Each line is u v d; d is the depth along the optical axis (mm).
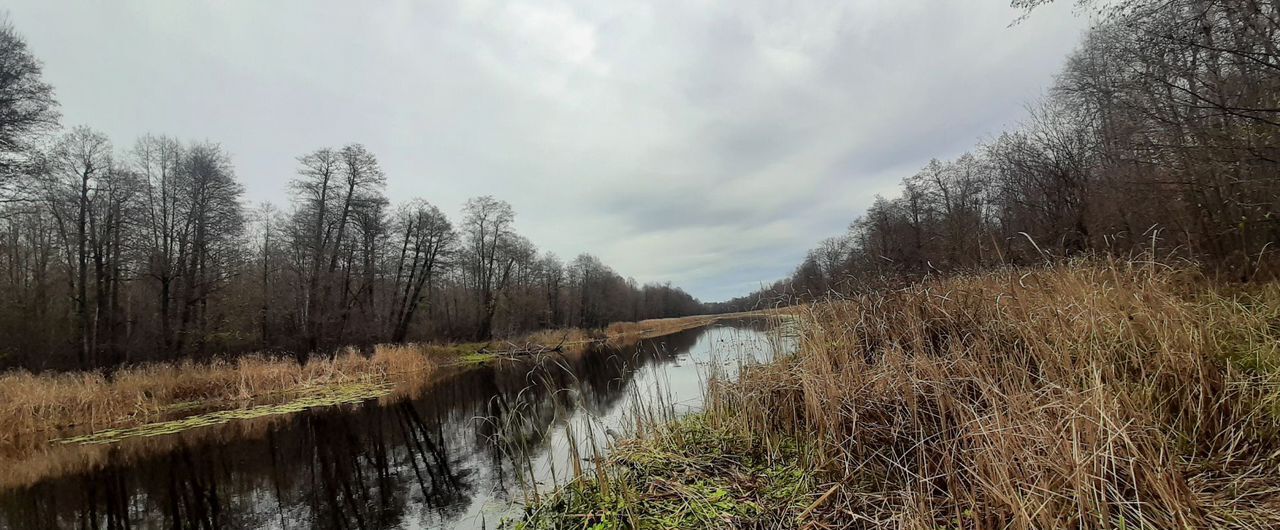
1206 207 6695
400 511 6156
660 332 44906
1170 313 4250
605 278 66625
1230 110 5535
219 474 8359
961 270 6812
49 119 17406
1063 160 14133
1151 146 7148
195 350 24250
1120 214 9336
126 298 24844
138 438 11039
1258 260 5766
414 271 34750
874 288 6336
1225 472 3049
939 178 32781
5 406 11508
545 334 38844
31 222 23906
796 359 6082
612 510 4234
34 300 22203
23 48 16844
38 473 8719
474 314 41844
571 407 10289
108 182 22516
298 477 8055
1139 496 2689
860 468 3969
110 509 6965
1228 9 5531
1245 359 3850
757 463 4832
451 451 9008
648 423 6375
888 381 4391
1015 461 2988
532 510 4996
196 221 25375
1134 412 3137
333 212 29125
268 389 17094
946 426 3611
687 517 3914
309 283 28203
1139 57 6809
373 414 13102
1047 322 4473
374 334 30406
